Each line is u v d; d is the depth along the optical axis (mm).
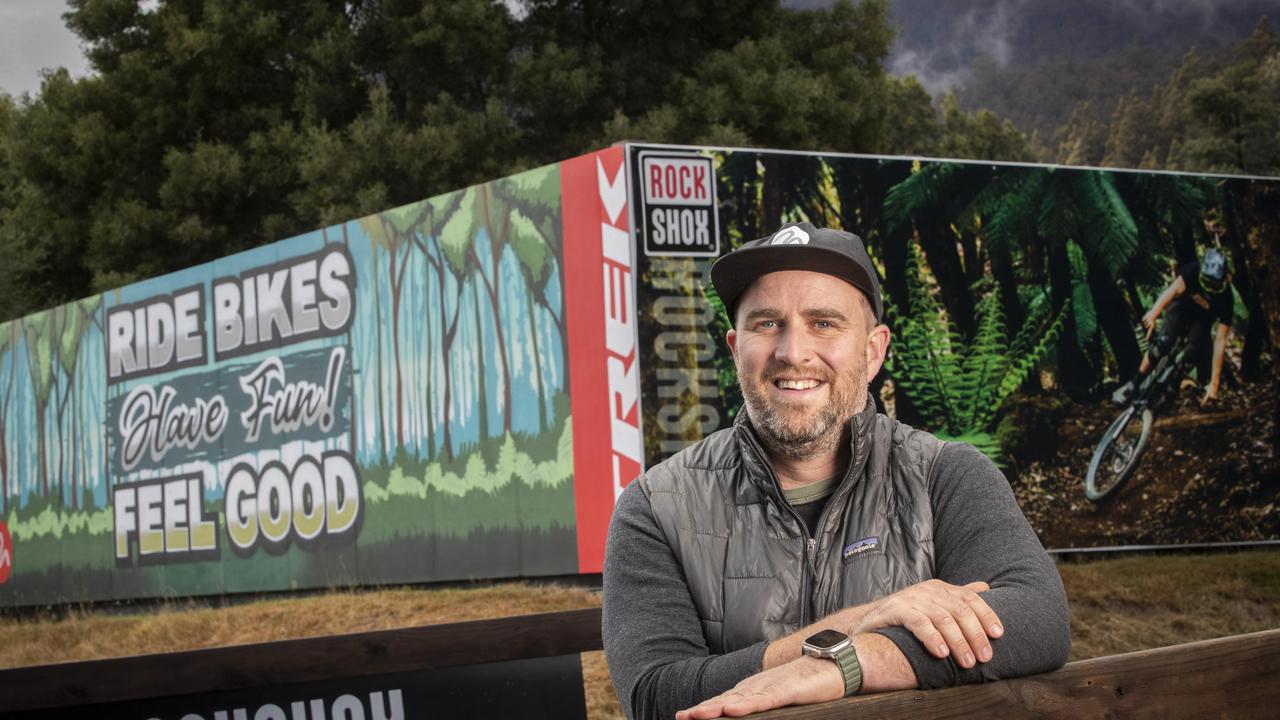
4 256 25406
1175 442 12031
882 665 1725
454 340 11609
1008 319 11461
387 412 12195
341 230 12758
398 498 12055
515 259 11109
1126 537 11711
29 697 3227
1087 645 9148
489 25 24328
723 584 2172
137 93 25938
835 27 25656
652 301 10281
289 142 24438
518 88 24141
